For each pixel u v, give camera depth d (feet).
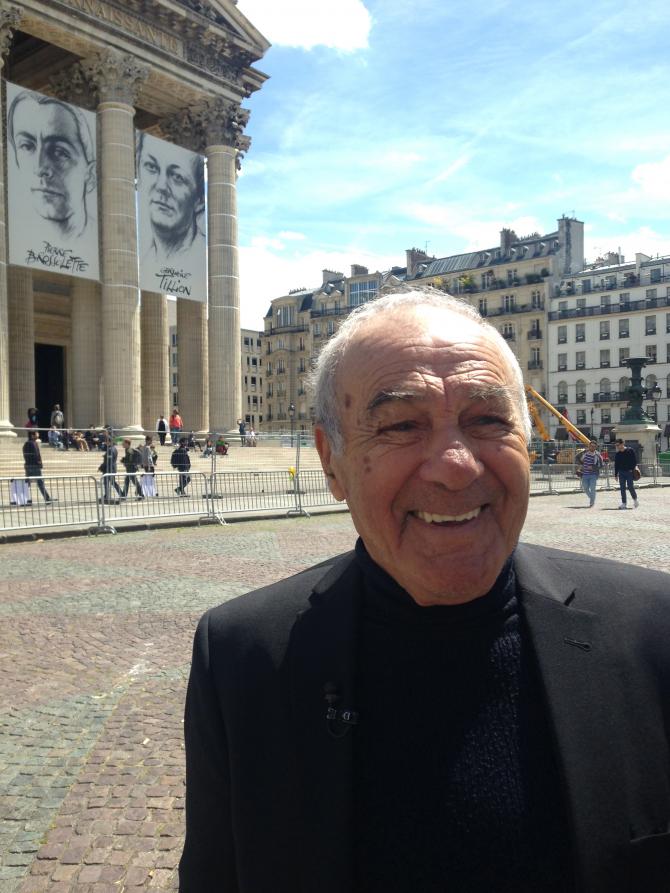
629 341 233.55
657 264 229.66
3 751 14.71
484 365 4.39
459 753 4.21
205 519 54.90
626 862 3.92
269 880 4.34
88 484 54.34
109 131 97.91
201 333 123.03
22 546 42.88
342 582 4.92
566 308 245.24
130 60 99.30
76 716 16.52
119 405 97.35
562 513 62.44
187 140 116.98
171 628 23.71
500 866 3.97
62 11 93.04
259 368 346.13
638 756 4.17
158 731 15.61
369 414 4.41
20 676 19.25
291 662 4.64
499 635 4.46
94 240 93.40
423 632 4.45
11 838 11.50
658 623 4.60
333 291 304.30
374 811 4.21
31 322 112.06
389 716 4.38
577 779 3.98
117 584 30.99
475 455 4.28
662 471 126.31
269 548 41.37
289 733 4.49
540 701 4.29
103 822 11.92
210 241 114.21
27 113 87.40
